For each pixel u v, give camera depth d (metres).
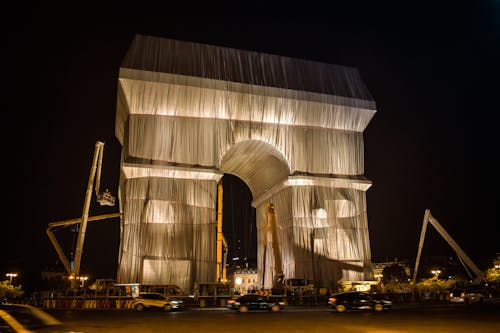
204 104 41.16
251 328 17.62
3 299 51.12
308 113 44.47
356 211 44.50
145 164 38.69
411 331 15.98
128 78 38.44
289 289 38.25
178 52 41.97
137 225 38.12
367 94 47.75
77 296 33.28
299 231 42.31
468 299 36.06
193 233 38.97
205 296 34.31
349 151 45.75
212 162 40.53
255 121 42.94
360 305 26.84
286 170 44.38
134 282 36.81
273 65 45.19
